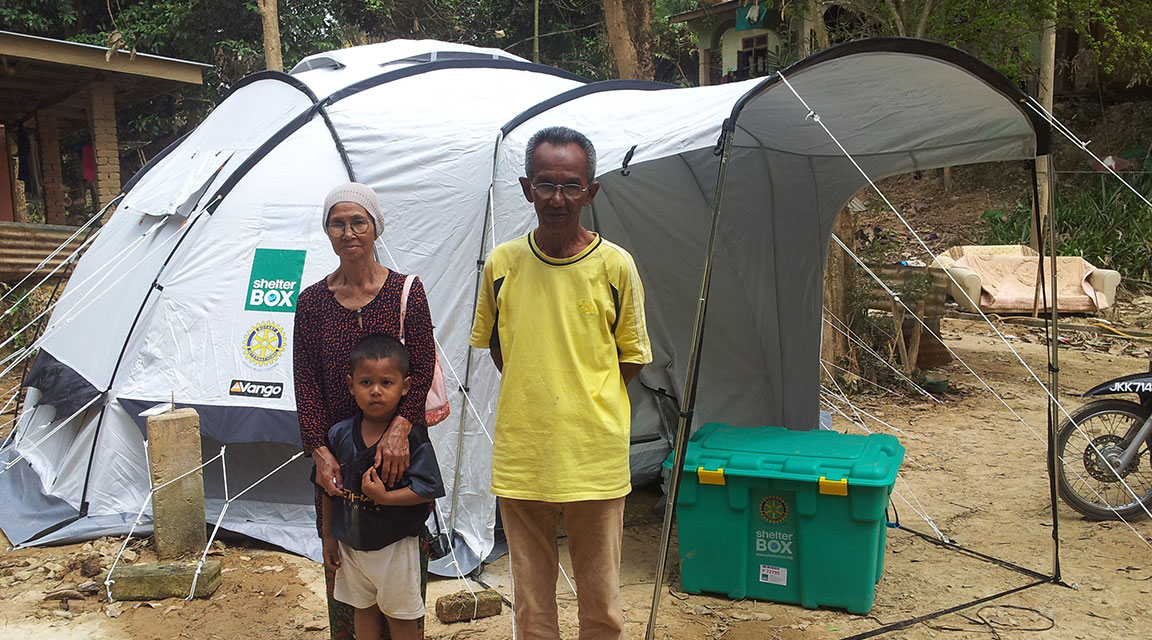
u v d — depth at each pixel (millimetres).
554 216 2799
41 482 5328
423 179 5004
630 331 2912
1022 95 3994
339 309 3057
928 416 8016
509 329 2924
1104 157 17375
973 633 3881
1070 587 4344
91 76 12156
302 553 4746
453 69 6160
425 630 3988
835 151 5148
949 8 10961
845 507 4035
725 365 6195
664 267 6125
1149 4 12594
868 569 4035
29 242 10680
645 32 12203
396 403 2955
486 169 4961
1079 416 5336
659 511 5637
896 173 5184
